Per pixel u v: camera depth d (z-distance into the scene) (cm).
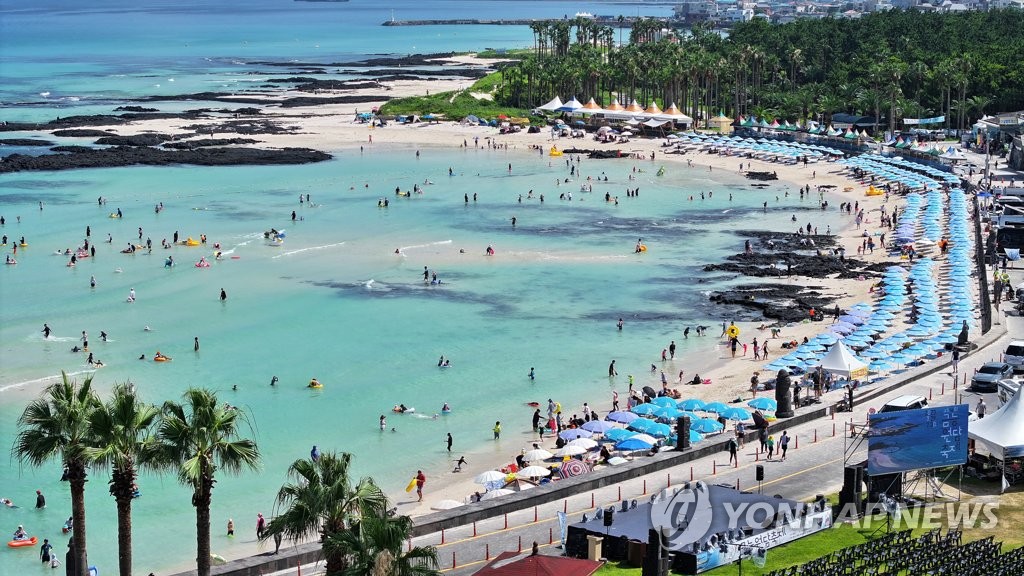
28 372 10925
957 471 7119
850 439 8181
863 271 15300
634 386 10869
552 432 9581
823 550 5975
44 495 8162
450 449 9206
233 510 7944
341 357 11738
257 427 9631
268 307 13638
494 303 14000
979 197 18788
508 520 6900
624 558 5922
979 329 11594
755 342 11812
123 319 12962
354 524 4644
